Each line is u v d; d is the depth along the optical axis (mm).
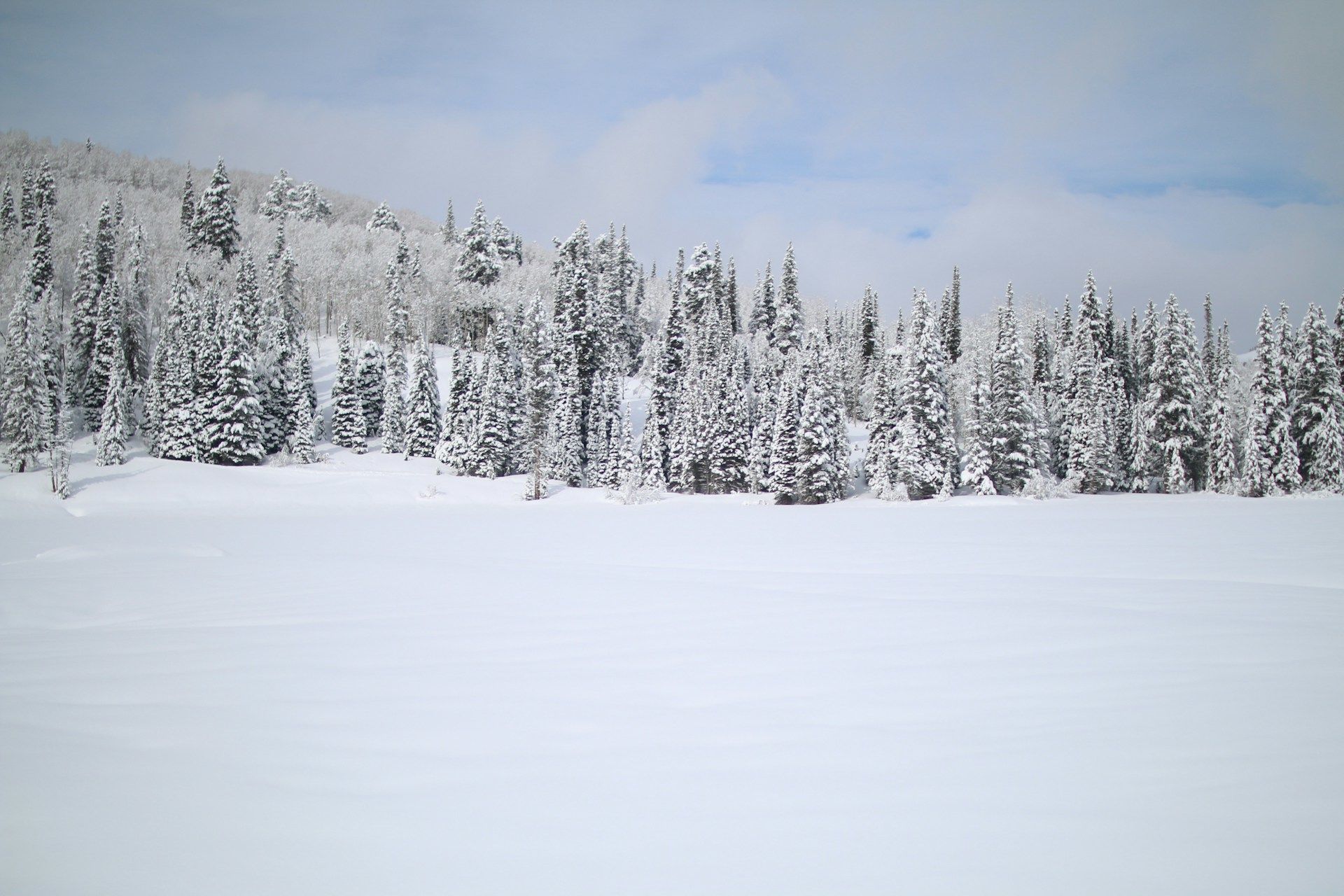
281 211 129625
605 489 61125
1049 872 3346
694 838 3723
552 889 3238
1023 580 13477
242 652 7770
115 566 16719
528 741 5125
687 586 13023
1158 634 8422
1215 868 3359
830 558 18062
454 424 64625
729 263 107125
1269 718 5418
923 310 53031
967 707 5785
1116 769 4527
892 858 3494
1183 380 54156
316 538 25781
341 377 68812
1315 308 50562
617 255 105500
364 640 8375
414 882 3324
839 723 5445
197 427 58688
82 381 63375
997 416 53656
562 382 70625
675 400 73750
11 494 45156
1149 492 56594
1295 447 49688
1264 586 12508
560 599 11469
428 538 25875
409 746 5031
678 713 5719
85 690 6344
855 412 89625
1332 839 3617
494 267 106125
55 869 3387
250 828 3834
